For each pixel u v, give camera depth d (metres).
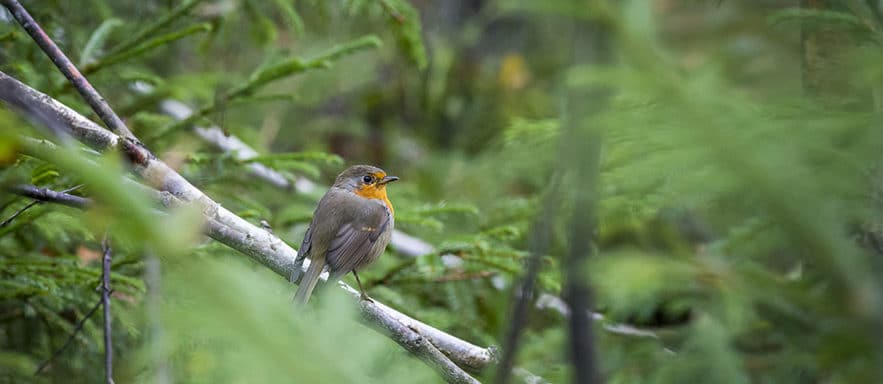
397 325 6.89
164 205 6.88
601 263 2.40
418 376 2.62
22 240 9.97
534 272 3.71
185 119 10.19
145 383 4.57
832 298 2.38
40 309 9.71
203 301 1.72
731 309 3.88
